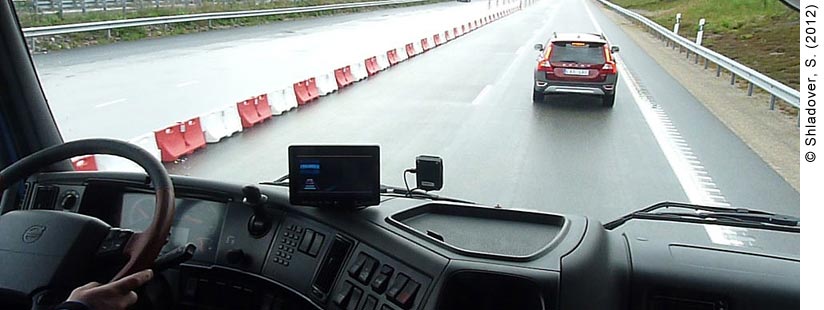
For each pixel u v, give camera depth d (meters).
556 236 2.39
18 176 2.20
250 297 2.58
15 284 1.95
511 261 2.19
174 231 2.67
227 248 2.59
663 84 11.38
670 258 2.57
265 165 6.07
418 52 20.20
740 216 2.89
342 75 12.48
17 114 3.69
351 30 26.72
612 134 7.55
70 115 7.91
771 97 6.94
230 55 16.94
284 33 24.36
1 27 3.57
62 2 12.55
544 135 7.53
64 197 2.78
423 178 2.79
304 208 2.52
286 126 8.10
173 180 2.73
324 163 2.45
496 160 6.27
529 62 17.30
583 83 9.71
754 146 6.04
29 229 2.04
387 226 2.39
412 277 2.21
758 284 2.45
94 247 2.01
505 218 2.57
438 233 2.42
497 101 10.43
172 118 8.32
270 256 2.52
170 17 20.55
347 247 2.37
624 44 18.59
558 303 2.11
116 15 16.55
